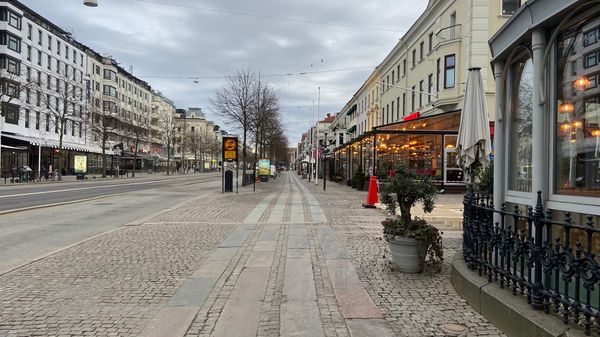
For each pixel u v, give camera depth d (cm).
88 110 5250
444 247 840
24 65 4903
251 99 3309
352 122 6712
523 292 416
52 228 1091
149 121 9212
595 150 397
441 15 2769
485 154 659
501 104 546
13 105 4584
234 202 1834
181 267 675
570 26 410
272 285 582
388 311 474
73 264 689
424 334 410
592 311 321
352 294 535
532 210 426
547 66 435
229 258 743
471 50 2353
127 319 450
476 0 2342
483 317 452
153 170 9325
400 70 3822
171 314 465
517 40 473
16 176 3984
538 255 378
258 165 4709
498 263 488
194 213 1412
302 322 445
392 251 646
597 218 383
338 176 4456
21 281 590
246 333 416
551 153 428
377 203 1634
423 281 592
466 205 563
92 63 6806
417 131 2436
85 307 486
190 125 12731
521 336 375
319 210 1529
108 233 998
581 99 410
